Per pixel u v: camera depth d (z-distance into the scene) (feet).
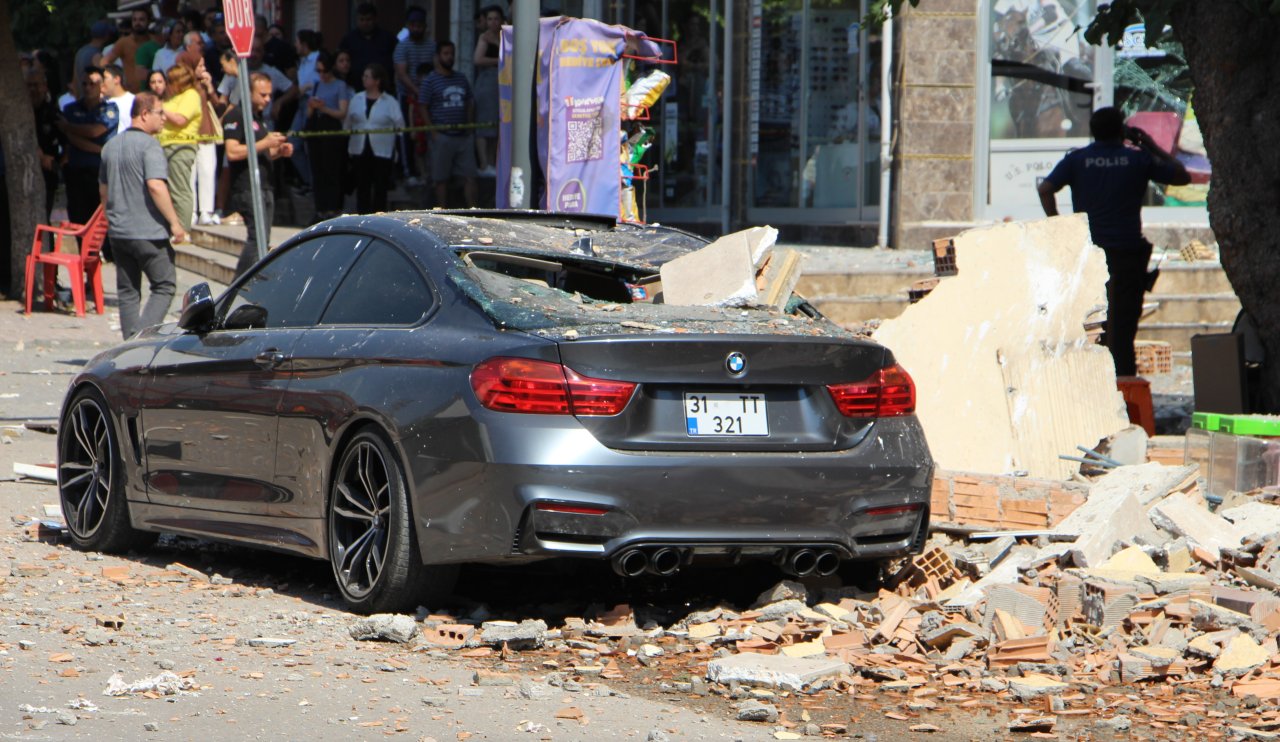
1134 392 71.31
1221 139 73.10
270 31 179.52
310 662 43.06
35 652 43.55
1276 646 44.50
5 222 143.43
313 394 49.83
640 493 44.04
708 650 45.01
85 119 145.38
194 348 56.03
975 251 66.59
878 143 143.23
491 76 160.04
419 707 38.86
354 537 49.37
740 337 45.52
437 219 53.06
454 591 51.49
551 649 45.01
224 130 129.08
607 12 167.32
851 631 46.14
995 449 63.93
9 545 60.29
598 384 44.24
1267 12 70.13
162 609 49.39
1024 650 43.55
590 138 93.25
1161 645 44.55
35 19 275.59
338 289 52.19
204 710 38.22
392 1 219.20
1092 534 51.88
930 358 64.90
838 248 141.28
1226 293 119.65
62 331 124.36
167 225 104.68
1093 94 137.18
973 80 137.18
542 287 49.42
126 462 58.49
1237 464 60.64
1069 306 66.28
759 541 45.34
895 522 47.44
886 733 37.76
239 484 53.26
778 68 151.74
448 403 45.14
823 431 46.52
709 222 159.53
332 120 161.38
